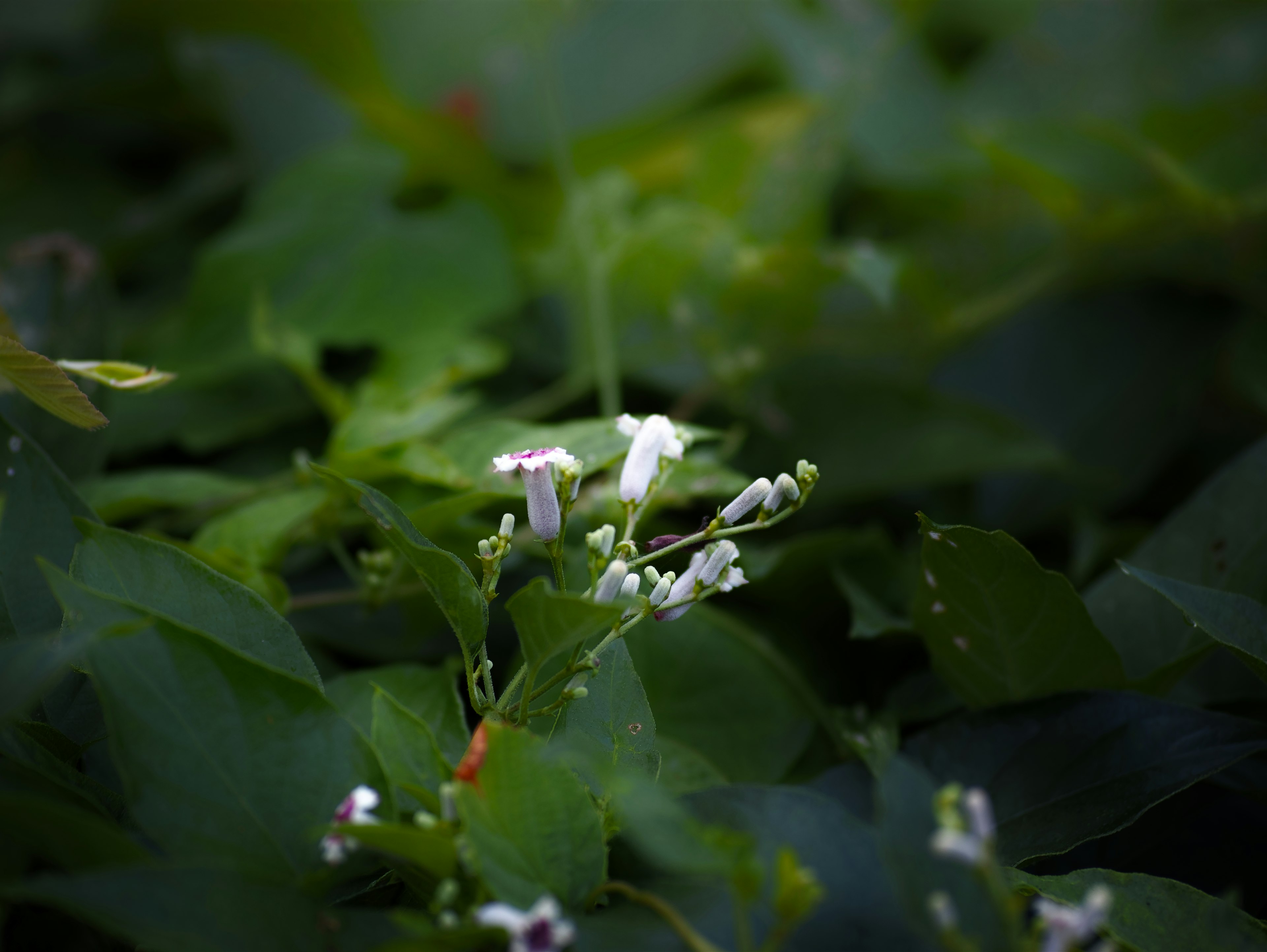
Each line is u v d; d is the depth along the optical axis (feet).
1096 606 1.12
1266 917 0.99
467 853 0.86
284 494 1.12
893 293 1.30
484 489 1.06
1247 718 1.05
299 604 1.11
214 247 1.44
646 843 0.84
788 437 1.37
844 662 1.19
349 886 0.92
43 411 1.12
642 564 1.00
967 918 0.85
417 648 1.13
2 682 0.86
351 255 1.46
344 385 1.42
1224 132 1.56
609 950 0.86
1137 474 1.47
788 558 1.15
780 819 0.89
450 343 1.38
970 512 1.40
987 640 1.02
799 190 1.53
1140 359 1.56
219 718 0.89
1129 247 1.52
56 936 0.90
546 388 1.48
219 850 0.87
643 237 1.38
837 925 0.87
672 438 0.96
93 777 0.93
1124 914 0.91
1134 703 1.00
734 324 1.44
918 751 1.01
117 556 0.93
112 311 1.19
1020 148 1.43
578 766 0.93
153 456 1.34
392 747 0.90
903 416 1.37
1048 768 0.99
